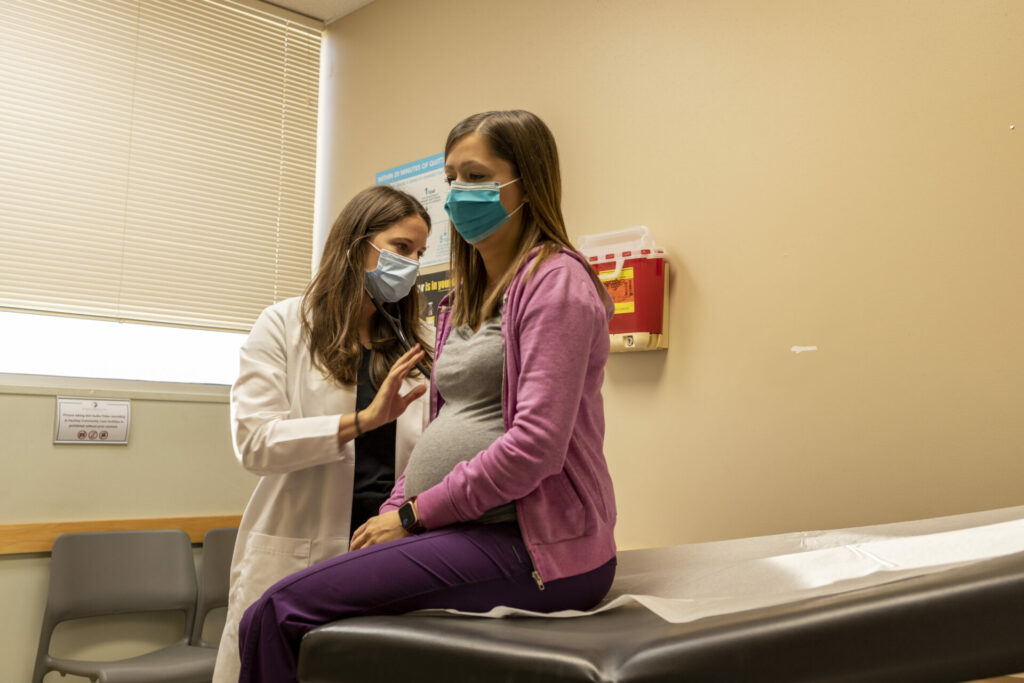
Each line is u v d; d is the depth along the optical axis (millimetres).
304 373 1765
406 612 1155
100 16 3148
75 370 3092
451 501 1146
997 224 1700
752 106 2148
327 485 1699
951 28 1801
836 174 1968
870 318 1883
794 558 1350
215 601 2947
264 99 3527
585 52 2592
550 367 1125
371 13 3463
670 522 2232
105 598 2742
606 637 920
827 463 1933
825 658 799
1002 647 776
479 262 1392
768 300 2074
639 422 2334
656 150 2361
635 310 2238
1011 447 1649
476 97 2936
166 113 3270
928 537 1246
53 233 2982
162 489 2977
